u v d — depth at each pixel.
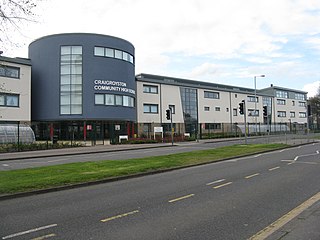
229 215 6.50
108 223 6.11
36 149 28.20
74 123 44.91
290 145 28.30
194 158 17.70
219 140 42.88
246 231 5.47
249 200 7.77
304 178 10.88
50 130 45.06
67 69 42.91
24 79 40.28
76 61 42.97
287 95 83.81
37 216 6.75
